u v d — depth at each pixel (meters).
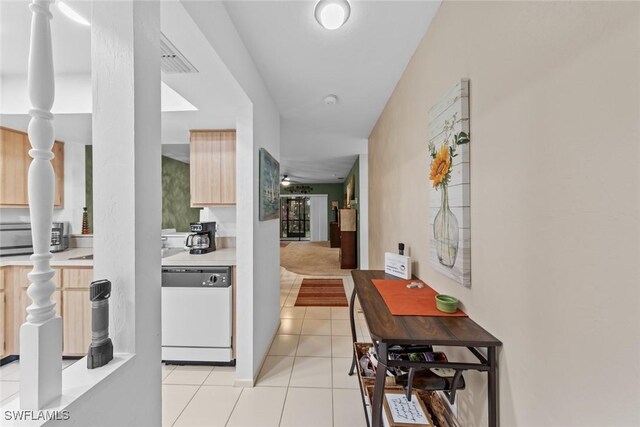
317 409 1.72
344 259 5.73
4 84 2.09
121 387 0.69
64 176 2.96
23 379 0.55
